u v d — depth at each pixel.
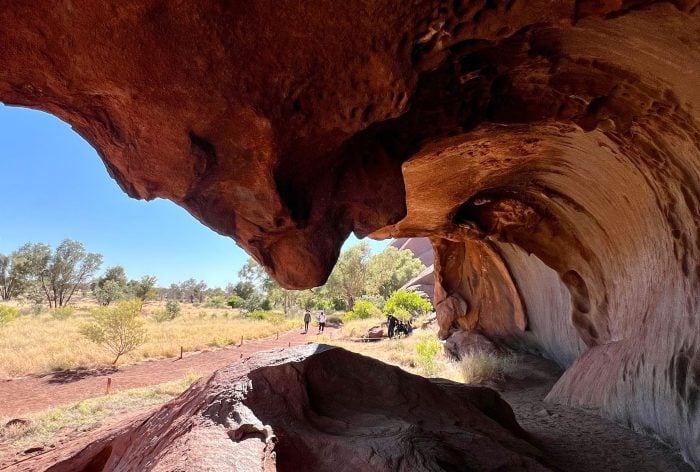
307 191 4.09
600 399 6.88
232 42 2.82
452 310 15.42
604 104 4.27
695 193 4.47
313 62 3.04
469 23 3.01
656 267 5.77
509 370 11.10
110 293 44.91
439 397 4.44
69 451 5.89
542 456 4.10
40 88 3.04
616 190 6.21
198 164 3.48
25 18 2.57
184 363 16.55
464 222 9.13
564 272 8.78
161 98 3.03
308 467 3.08
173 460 2.86
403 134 4.52
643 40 3.37
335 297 45.69
